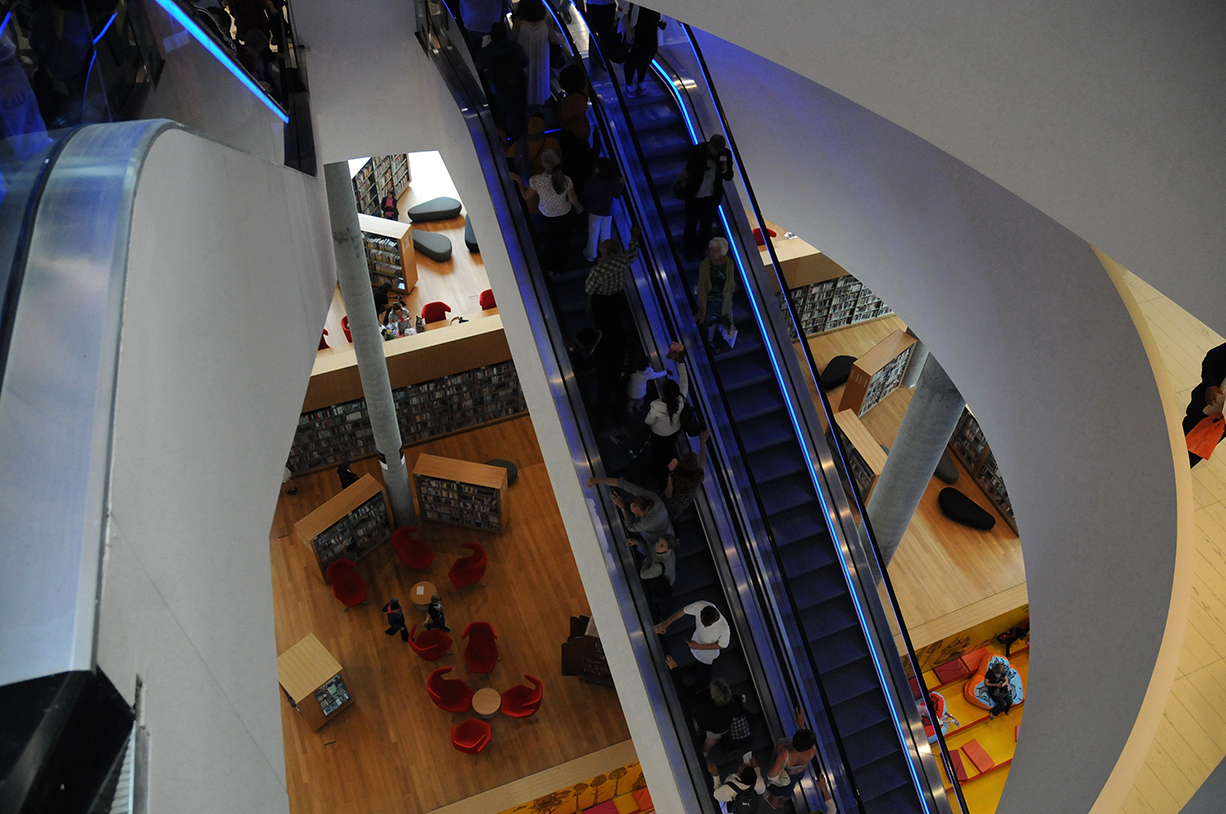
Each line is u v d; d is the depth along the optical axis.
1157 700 7.67
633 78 10.43
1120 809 7.44
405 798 13.52
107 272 2.60
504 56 8.80
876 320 21.50
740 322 9.49
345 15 10.53
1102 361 8.56
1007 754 15.61
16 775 1.67
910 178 10.44
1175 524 7.88
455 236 22.42
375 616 15.76
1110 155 5.21
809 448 8.98
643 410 8.55
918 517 17.50
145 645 2.41
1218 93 4.62
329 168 12.03
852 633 8.79
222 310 4.17
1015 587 16.39
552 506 17.58
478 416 18.70
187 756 2.58
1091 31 4.95
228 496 3.82
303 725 14.33
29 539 1.98
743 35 6.67
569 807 14.42
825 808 7.99
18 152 2.91
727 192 9.37
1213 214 4.89
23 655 1.85
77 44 3.74
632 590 7.83
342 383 16.64
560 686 14.93
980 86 5.63
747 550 8.42
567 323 8.84
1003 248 9.48
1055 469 9.54
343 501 15.80
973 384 10.74
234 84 6.19
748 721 7.50
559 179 8.02
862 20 5.94
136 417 2.72
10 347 2.24
